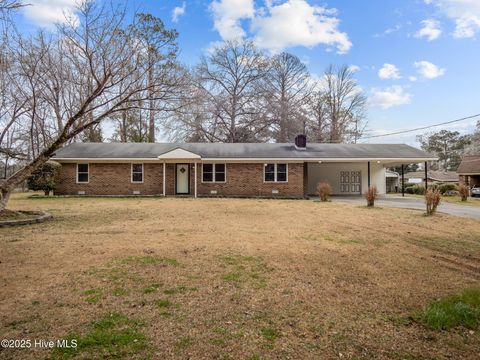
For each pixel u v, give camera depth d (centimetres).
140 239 716
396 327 320
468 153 5297
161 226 894
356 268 517
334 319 336
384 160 2108
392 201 1862
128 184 2123
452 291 418
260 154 2142
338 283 448
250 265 527
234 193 2130
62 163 2092
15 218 939
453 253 617
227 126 3788
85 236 746
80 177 2111
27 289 409
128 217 1070
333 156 2114
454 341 294
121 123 3575
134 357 259
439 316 329
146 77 1179
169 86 1185
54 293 397
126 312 344
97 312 343
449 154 5622
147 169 2131
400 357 266
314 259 568
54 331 301
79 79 1260
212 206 1452
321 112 4300
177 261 543
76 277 457
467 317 334
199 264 527
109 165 2117
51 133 1736
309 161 2130
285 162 2105
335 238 754
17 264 516
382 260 566
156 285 429
